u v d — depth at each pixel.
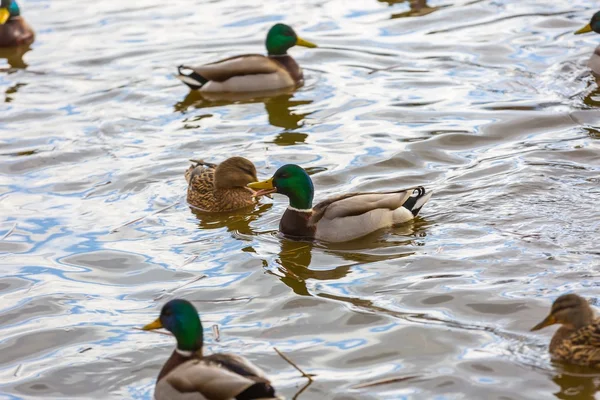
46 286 13.99
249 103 21.53
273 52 22.86
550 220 14.77
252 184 15.23
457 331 11.92
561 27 25.05
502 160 17.36
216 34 26.39
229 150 18.80
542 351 11.27
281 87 22.34
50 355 12.16
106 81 23.31
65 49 25.83
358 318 12.48
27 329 12.84
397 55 23.92
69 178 17.94
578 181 16.11
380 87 21.89
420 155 17.94
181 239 15.31
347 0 28.77
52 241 15.45
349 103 21.03
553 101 20.17
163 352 12.01
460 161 17.58
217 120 20.52
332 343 11.90
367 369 11.23
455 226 14.88
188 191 16.78
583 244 13.90
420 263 13.83
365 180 16.98
